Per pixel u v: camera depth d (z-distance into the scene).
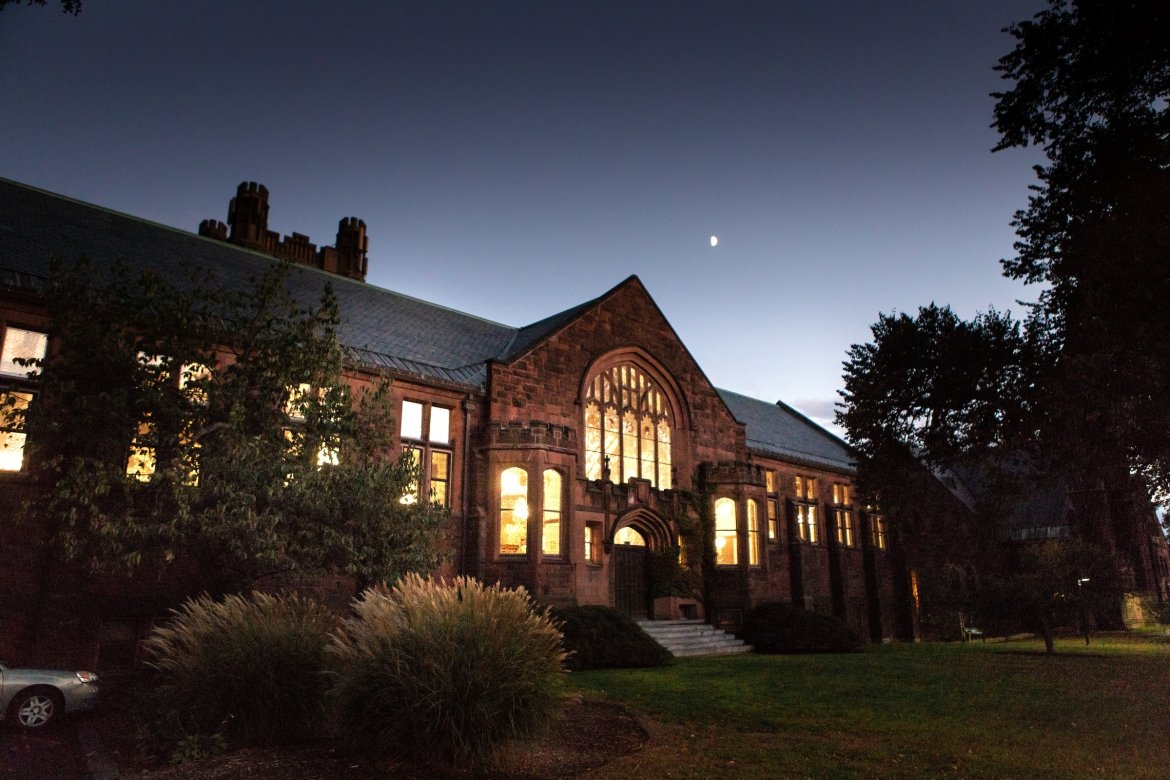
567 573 22.80
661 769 8.62
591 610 20.36
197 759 9.16
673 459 29.62
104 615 15.82
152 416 13.32
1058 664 20.17
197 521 12.80
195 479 13.30
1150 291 13.54
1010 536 46.12
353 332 23.56
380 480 14.31
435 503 15.96
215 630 10.31
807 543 35.75
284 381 14.25
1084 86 15.04
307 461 14.04
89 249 20.00
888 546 40.56
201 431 13.55
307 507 13.50
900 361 19.36
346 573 14.49
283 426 14.66
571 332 26.80
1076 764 8.87
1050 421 16.05
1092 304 14.12
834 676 17.12
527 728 8.98
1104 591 24.48
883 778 8.23
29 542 15.17
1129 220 14.01
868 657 22.47
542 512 22.67
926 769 8.62
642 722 11.37
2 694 11.60
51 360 14.04
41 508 14.48
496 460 23.05
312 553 13.66
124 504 13.23
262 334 15.95
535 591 21.81
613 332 28.39
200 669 9.98
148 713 10.92
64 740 11.12
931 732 10.81
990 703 13.38
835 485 39.22
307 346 14.71
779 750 9.59
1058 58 15.02
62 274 13.39
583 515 24.20
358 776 8.25
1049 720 11.80
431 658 8.78
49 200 21.73
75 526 13.44
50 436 13.04
